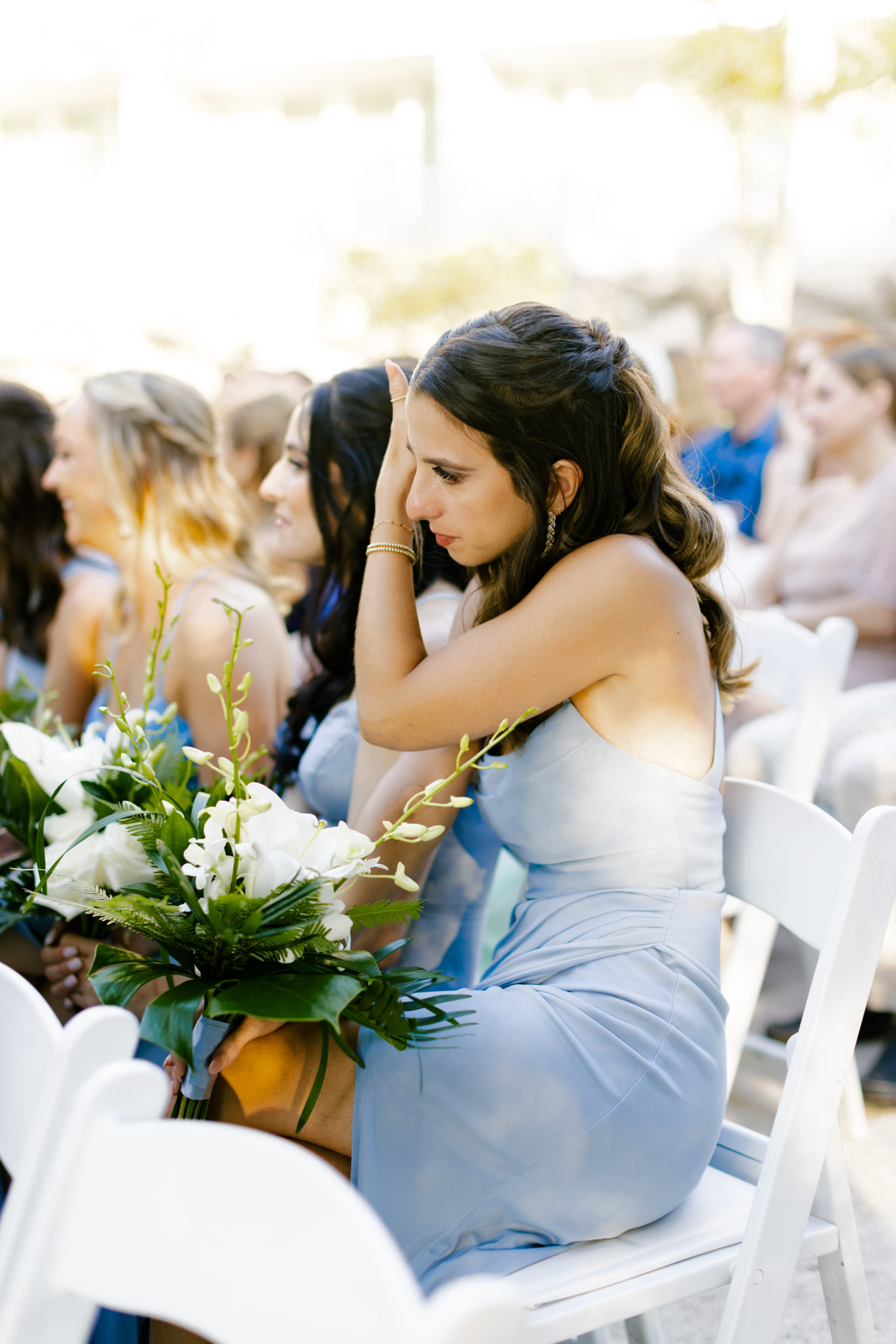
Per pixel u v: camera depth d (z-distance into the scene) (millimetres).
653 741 1565
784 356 5246
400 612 1654
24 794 1686
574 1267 1331
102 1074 856
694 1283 1347
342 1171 1411
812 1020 1321
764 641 2834
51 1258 833
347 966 1272
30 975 1882
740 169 10812
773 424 5352
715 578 1873
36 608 3412
